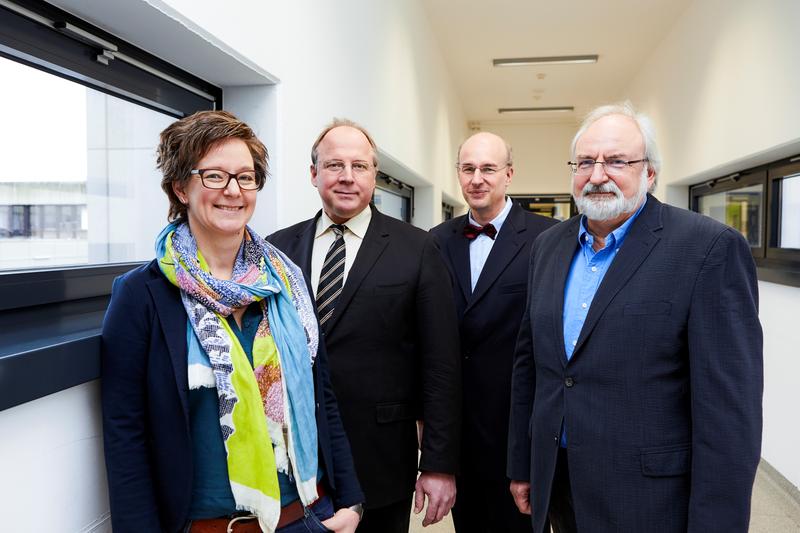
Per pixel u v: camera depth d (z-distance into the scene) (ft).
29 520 2.32
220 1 4.21
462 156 6.04
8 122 3.67
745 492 3.05
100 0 3.46
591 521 3.46
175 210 2.91
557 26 15.16
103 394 2.54
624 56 17.47
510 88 21.24
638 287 3.43
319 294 4.28
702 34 12.42
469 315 5.49
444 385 4.30
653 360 3.34
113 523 2.47
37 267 3.98
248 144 2.83
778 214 10.21
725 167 11.38
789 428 8.70
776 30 8.70
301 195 6.01
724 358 3.14
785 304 9.13
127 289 2.58
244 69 4.91
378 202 12.98
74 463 2.58
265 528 2.62
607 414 3.43
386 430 4.20
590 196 3.76
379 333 4.20
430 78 15.31
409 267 4.35
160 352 2.55
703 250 3.29
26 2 3.34
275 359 2.85
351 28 7.94
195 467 2.61
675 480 3.30
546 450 3.82
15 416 2.24
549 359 3.90
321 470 3.21
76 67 3.79
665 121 15.52
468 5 13.93
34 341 2.39
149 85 4.54
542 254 4.38
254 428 2.62
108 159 4.65
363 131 4.51
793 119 8.13
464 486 5.54
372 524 4.30
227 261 2.94
